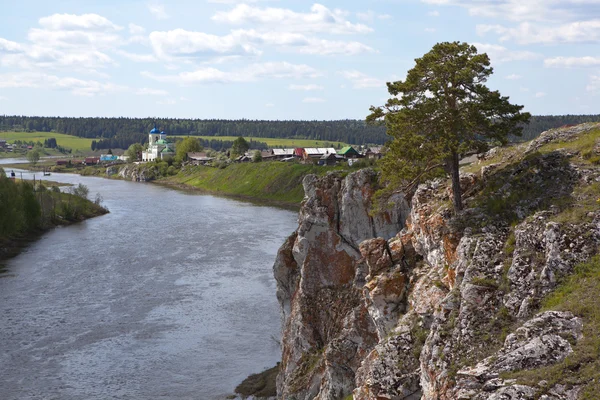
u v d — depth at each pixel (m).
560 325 25.73
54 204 154.38
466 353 27.50
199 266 104.44
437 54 40.78
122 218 161.75
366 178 54.66
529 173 37.16
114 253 116.00
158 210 177.62
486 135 40.25
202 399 57.28
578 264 28.58
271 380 59.91
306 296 55.41
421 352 31.05
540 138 42.22
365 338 44.94
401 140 41.38
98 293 89.56
